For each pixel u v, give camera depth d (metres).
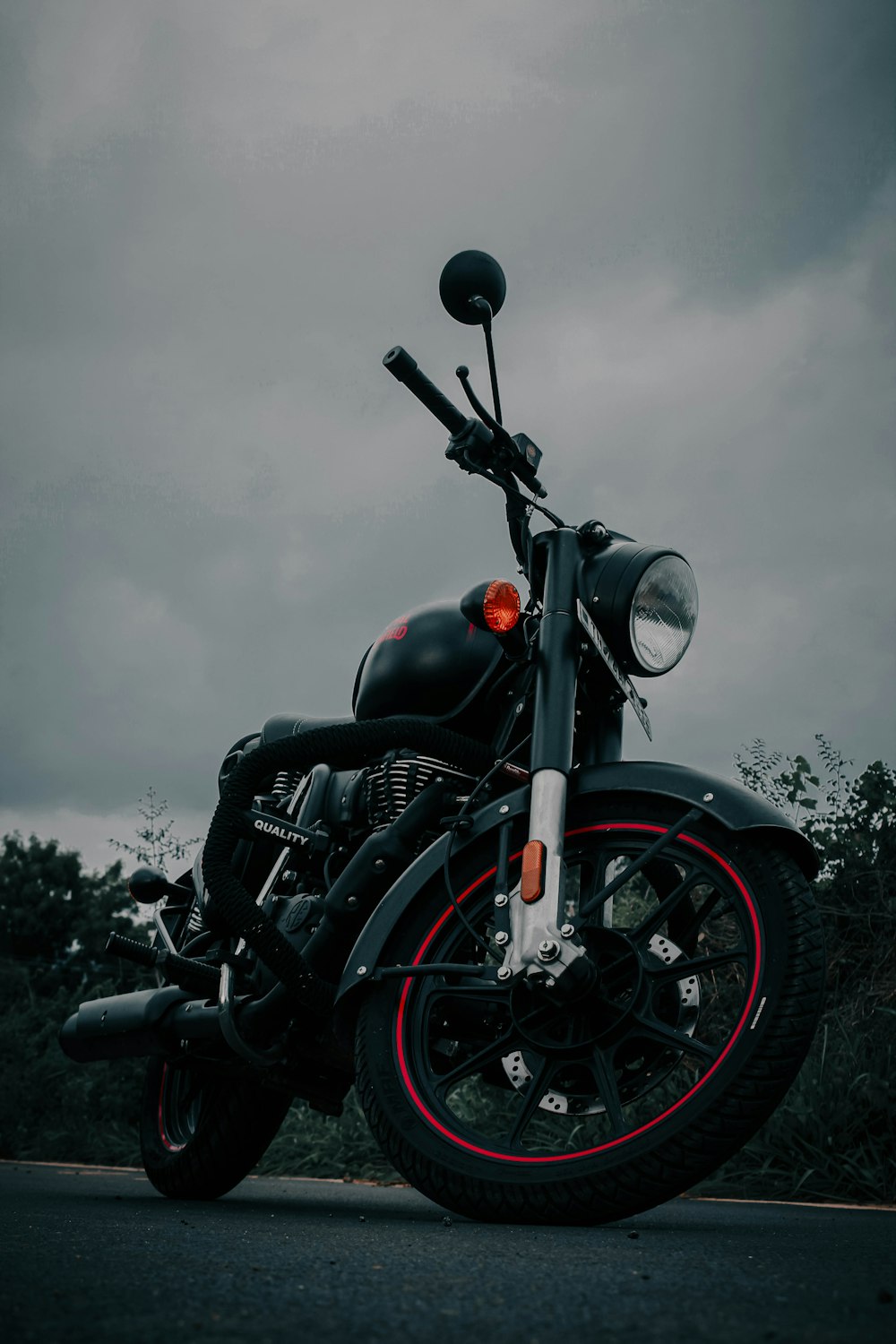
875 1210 2.53
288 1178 4.43
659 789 1.77
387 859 2.08
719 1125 1.52
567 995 1.65
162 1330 0.72
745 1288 0.93
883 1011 3.23
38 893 19.66
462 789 2.11
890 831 3.89
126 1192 2.87
